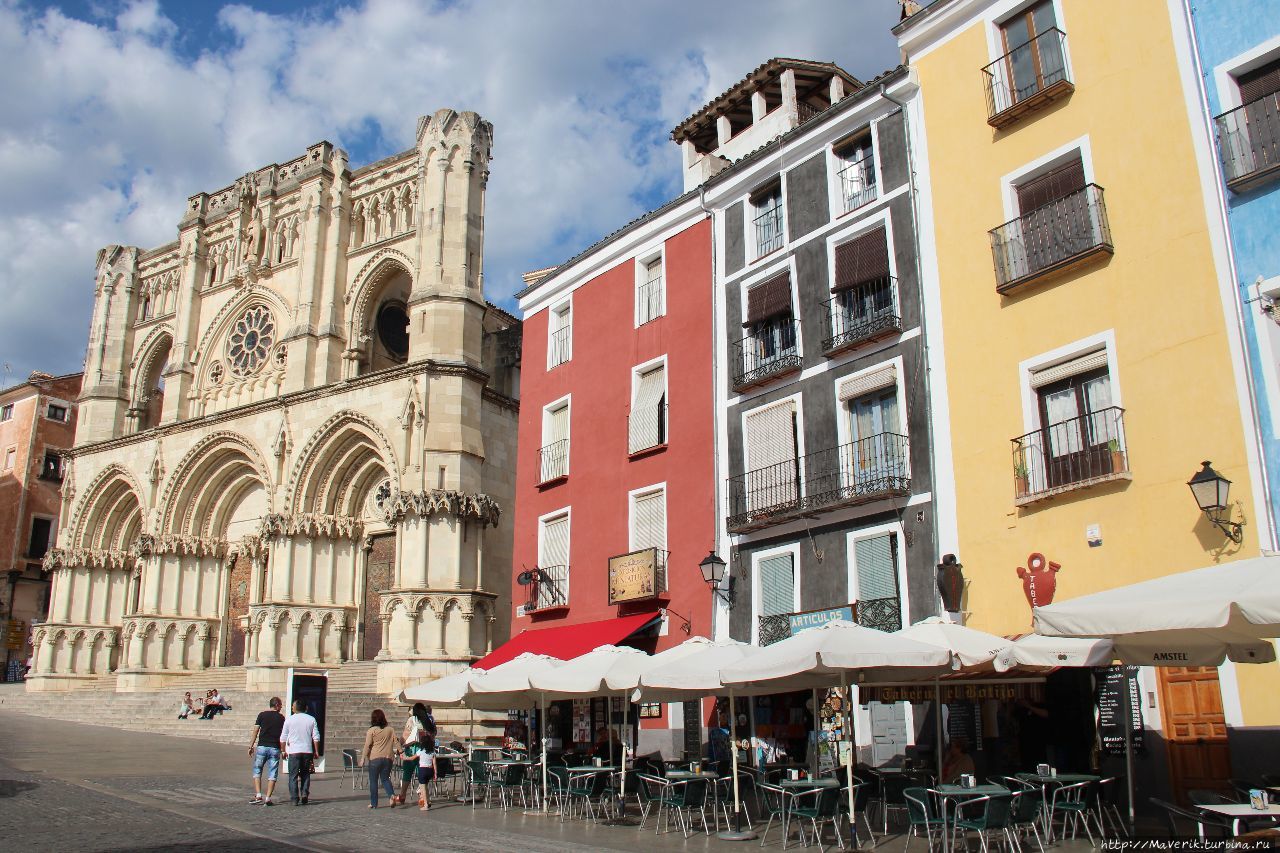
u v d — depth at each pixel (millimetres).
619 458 31172
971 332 21812
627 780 23172
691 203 30609
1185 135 18609
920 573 21688
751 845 16625
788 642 16703
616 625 28984
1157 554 17688
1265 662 14383
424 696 25328
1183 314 18031
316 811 20922
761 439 26547
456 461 41344
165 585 49000
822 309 25547
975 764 19625
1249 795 13227
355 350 46906
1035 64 21797
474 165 46094
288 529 43688
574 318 34594
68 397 70688
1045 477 19812
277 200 51812
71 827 16719
